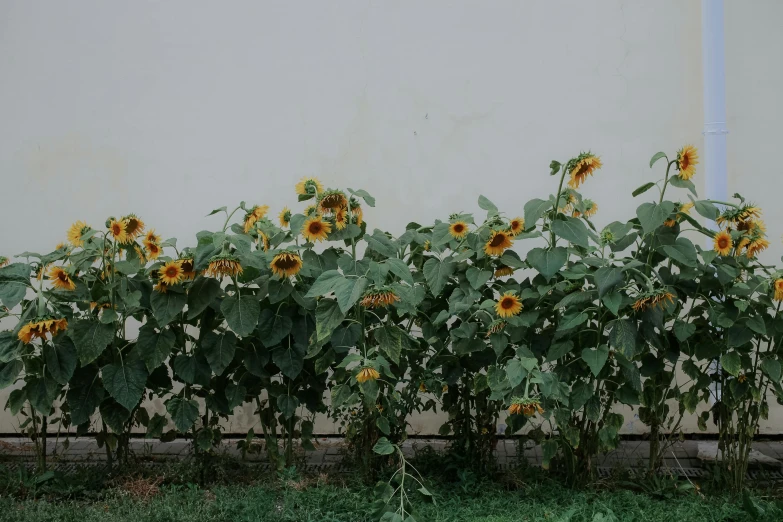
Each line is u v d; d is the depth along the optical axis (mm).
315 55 4305
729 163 4125
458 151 4242
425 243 3422
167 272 2984
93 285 3283
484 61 4215
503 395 3018
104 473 3473
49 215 4434
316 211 3203
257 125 4340
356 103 4285
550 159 4195
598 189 4180
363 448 3414
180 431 3211
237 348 3277
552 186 4195
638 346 3062
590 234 3229
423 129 4258
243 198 4355
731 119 4117
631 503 3088
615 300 2885
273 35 4320
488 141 4227
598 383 3188
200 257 2928
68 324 3102
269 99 4336
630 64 4137
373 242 3201
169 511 2930
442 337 3355
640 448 4004
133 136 4391
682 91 4109
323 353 3238
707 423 4148
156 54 4371
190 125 4371
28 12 4414
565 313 3078
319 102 4309
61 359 3039
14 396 3186
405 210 4277
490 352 3295
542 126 4195
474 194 4238
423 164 4262
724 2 4090
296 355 3197
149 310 3350
